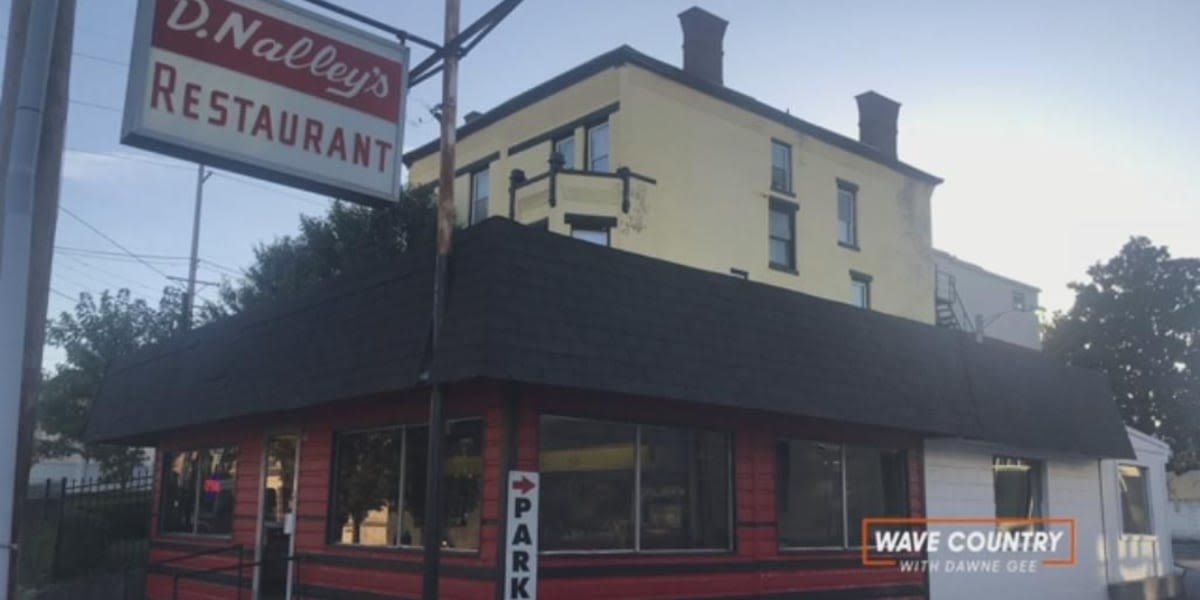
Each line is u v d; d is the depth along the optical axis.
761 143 29.58
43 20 7.56
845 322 13.30
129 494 18.97
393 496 11.43
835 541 13.34
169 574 15.05
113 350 25.75
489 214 29.38
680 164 27.00
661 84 26.98
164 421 14.54
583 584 10.25
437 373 9.45
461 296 9.65
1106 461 18.89
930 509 14.85
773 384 11.69
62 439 27.52
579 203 25.17
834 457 13.61
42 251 7.73
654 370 10.38
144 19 8.72
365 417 11.93
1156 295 40.91
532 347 9.43
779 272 29.28
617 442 10.97
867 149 32.94
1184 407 39.69
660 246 25.98
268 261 28.89
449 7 10.24
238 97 9.10
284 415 13.38
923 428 13.66
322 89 9.63
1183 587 20.95
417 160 32.88
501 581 9.52
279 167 9.25
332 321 11.71
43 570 17.56
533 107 28.62
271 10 9.39
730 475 12.02
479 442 10.34
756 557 12.01
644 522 11.03
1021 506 16.83
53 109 7.91
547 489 10.22
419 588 10.65
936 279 37.12
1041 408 16.45
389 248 27.84
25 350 7.53
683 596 11.12
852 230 32.59
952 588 14.97
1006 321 43.19
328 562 12.09
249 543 14.03
